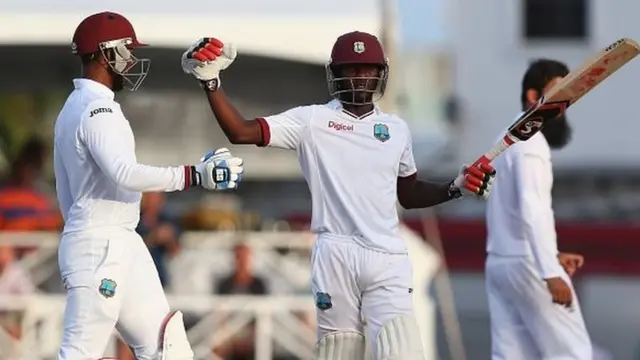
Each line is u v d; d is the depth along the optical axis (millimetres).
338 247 21062
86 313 20781
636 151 63656
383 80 21422
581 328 25078
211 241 36062
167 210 43125
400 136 21516
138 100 44406
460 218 52250
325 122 21219
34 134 52156
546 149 24812
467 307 51094
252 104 40344
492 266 25469
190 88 42125
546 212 24594
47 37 31078
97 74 21281
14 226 34500
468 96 65750
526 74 25078
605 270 49469
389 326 20969
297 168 49281
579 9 64812
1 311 33406
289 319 34594
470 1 65562
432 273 34656
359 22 31219
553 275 24391
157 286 21438
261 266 35781
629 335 49875
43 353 33312
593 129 64125
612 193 62188
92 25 21172
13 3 31031
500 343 25484
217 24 31172
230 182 20703
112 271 20844
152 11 31062
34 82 39281
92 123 20594
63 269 21047
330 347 21391
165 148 46812
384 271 21062
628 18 64375
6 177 39406
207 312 34344
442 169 65500
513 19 65188
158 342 21219
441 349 47719
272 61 35062
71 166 20953
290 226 42312
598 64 20922
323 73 37188
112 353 32406
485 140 65438
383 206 21234
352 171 21141
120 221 21094
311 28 31234
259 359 34000
